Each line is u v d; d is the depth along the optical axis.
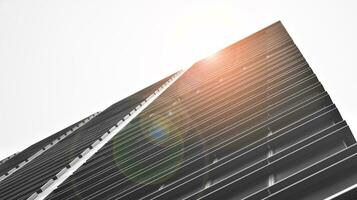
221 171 9.28
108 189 12.23
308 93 12.20
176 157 12.34
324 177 6.24
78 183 15.44
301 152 7.75
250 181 7.75
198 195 8.24
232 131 12.28
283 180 6.75
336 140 7.62
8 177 27.42
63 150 27.78
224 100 17.83
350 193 5.18
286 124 10.43
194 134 14.48
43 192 16.44
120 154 17.80
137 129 22.55
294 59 19.08
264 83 17.30
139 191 10.70
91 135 27.94
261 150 9.24
